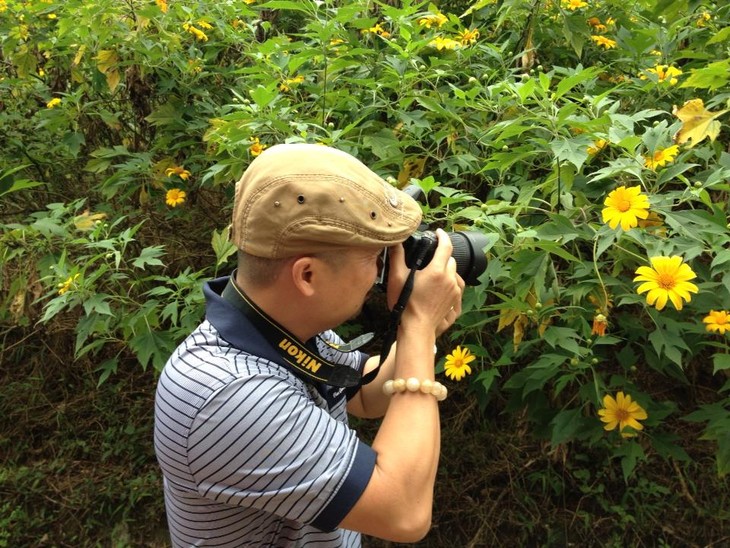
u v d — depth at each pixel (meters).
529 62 2.27
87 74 2.86
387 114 2.18
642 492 2.17
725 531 2.10
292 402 0.78
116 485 2.59
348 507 0.75
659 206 1.43
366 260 0.80
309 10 2.25
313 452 0.76
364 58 2.34
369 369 1.18
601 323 1.49
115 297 1.95
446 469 2.34
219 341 0.82
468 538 2.26
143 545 2.47
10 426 2.86
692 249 1.35
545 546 2.17
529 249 1.53
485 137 1.94
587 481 2.23
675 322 1.53
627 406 1.66
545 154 1.82
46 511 2.57
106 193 2.48
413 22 2.38
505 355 1.78
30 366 3.05
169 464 0.81
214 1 2.73
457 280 0.93
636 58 2.28
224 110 2.26
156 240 2.82
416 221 0.83
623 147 1.46
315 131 2.05
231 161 1.96
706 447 2.17
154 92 2.64
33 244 2.05
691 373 2.17
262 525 0.91
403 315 0.87
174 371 0.80
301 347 0.85
